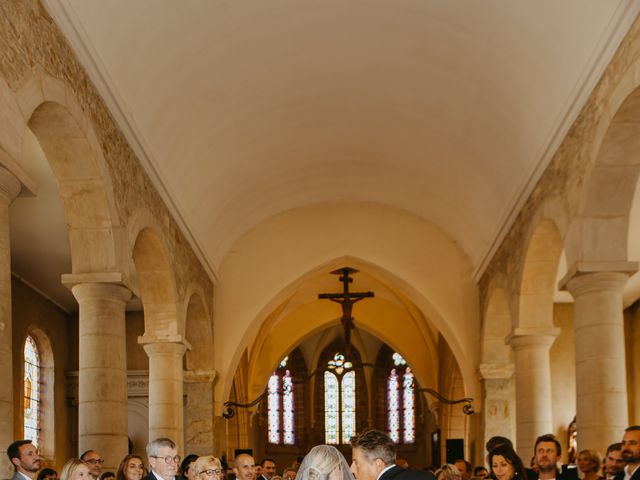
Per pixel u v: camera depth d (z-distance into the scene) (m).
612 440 10.20
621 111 8.89
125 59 10.01
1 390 6.71
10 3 7.14
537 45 10.45
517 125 12.41
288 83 13.48
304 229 19.20
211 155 14.41
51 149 9.32
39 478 8.83
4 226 6.92
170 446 6.70
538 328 14.09
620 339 10.35
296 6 11.34
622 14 8.43
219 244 18.03
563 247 12.09
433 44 12.11
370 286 24.81
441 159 15.84
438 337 25.97
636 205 13.92
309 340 34.69
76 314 20.52
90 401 10.05
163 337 13.90
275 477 11.12
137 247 13.05
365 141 16.38
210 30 11.05
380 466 4.95
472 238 17.83
